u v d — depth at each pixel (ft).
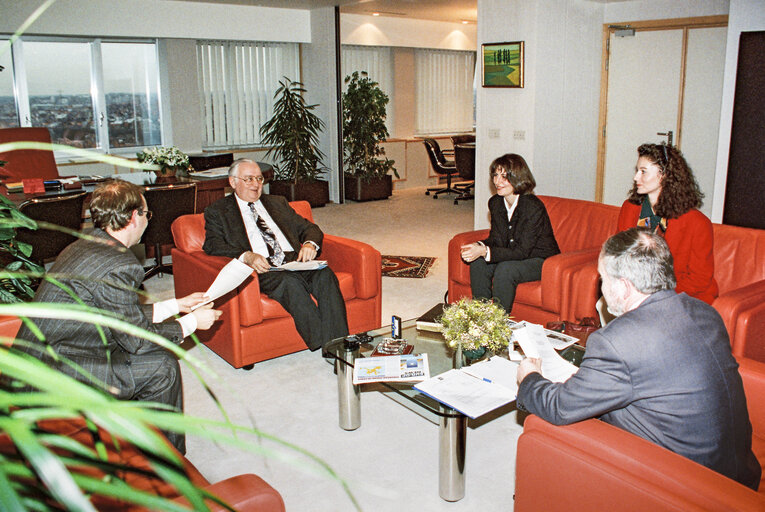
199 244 13.17
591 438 5.57
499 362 8.58
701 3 20.59
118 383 7.82
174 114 28.43
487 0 21.33
